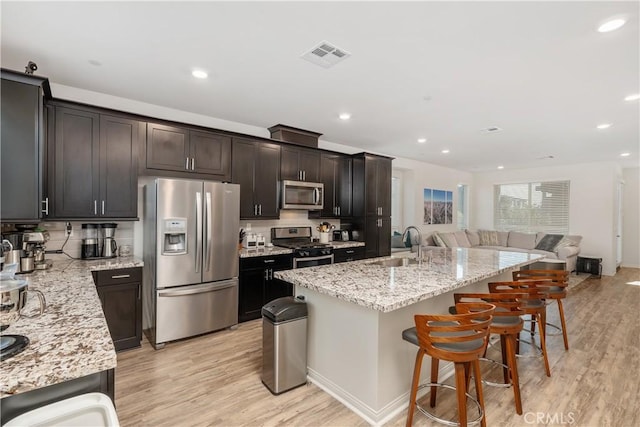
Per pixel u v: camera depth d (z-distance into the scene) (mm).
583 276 6832
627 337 3488
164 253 3195
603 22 1996
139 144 3299
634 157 6516
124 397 2322
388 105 3568
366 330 2125
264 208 4266
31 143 2260
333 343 2365
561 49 2330
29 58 2545
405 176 7336
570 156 6465
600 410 2184
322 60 2551
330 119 4133
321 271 2748
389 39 2229
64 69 2744
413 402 1940
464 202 9117
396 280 2381
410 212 7285
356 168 5379
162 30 2145
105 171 3109
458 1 1814
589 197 7285
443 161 7285
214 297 3508
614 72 2697
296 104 3572
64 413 1028
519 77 2814
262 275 3998
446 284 2258
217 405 2236
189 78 2918
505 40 2221
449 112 3781
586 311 4445
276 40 2262
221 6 1886
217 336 3477
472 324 1750
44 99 2781
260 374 2658
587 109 3605
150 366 2789
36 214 2277
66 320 1511
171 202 3238
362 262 3285
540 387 2471
